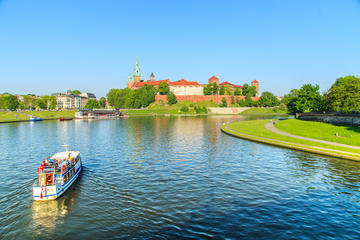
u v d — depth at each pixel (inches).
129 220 951.6
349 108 3157.0
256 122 4653.1
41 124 5073.8
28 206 1083.3
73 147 2381.9
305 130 3125.0
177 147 2351.1
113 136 3125.0
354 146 2150.6
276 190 1245.7
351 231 869.8
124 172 1550.2
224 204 1082.1
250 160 1835.6
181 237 834.2
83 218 972.6
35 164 1754.4
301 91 4744.1
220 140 2753.4
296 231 869.8
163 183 1348.4
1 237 852.0
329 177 1439.5
